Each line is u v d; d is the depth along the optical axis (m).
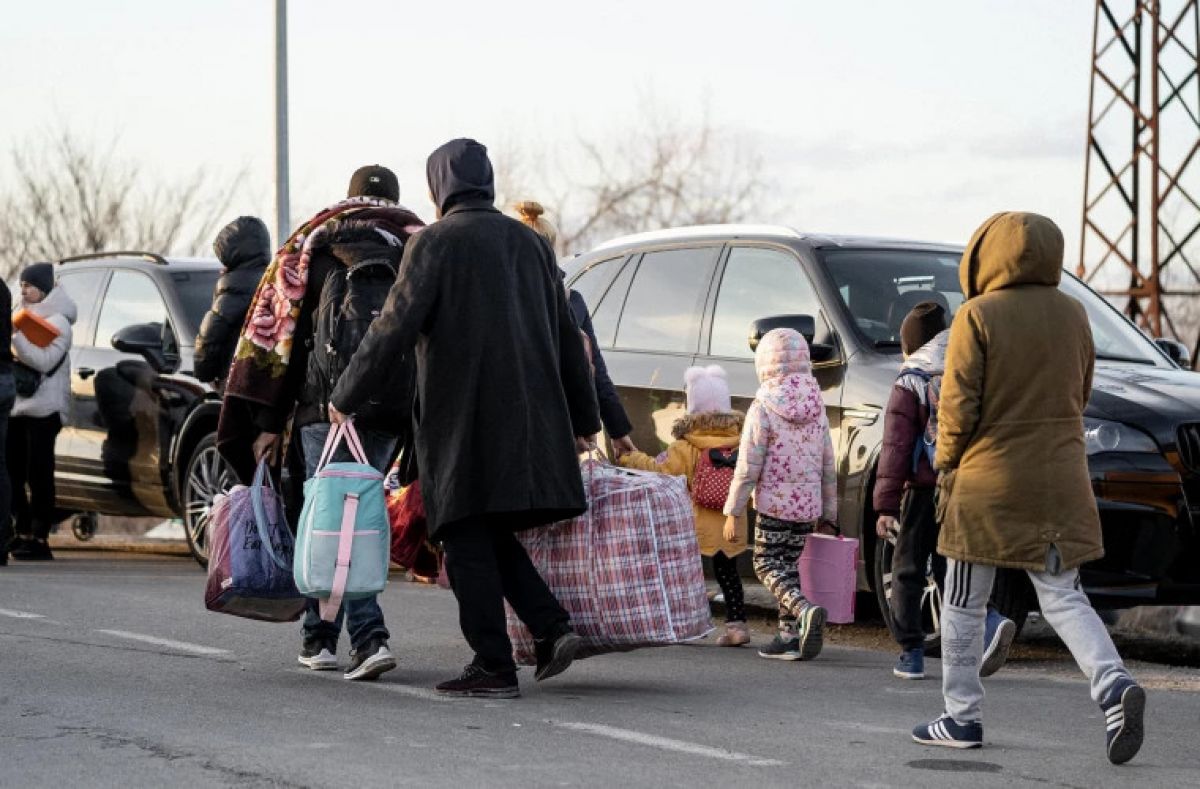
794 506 8.29
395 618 9.68
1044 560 5.85
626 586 7.08
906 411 7.62
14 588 10.48
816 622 8.11
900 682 7.68
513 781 5.32
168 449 12.49
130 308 13.20
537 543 7.21
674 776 5.46
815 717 6.68
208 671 7.45
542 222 9.35
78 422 13.33
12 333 12.54
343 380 6.77
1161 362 9.65
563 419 6.85
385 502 7.07
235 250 9.71
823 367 9.13
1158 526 8.12
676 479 7.35
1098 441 8.13
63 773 5.35
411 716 6.43
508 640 6.88
